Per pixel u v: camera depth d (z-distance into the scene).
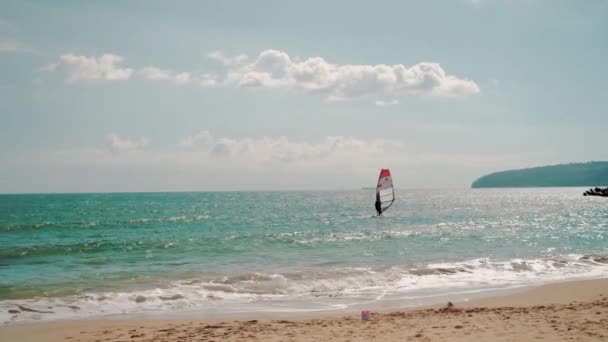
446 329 10.34
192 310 13.95
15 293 16.16
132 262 23.86
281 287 17.03
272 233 39.16
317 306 14.41
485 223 49.25
